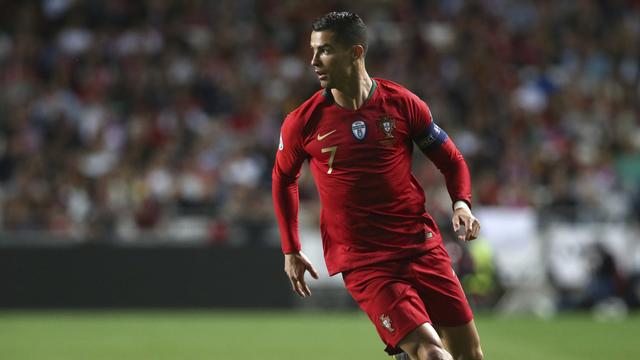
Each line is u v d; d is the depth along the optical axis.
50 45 76.31
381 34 80.38
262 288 56.72
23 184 60.03
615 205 59.91
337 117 19.34
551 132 70.31
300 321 51.75
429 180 59.09
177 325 49.41
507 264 57.19
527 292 56.91
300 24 80.38
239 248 56.81
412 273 19.52
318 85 73.25
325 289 57.00
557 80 77.25
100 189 60.38
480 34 81.06
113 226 57.66
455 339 20.12
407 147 19.80
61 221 57.28
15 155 64.62
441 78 75.75
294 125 19.61
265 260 56.81
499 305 56.81
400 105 19.48
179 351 38.84
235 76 74.25
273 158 66.19
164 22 79.00
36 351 38.56
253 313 56.25
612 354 38.16
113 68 74.56
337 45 18.88
